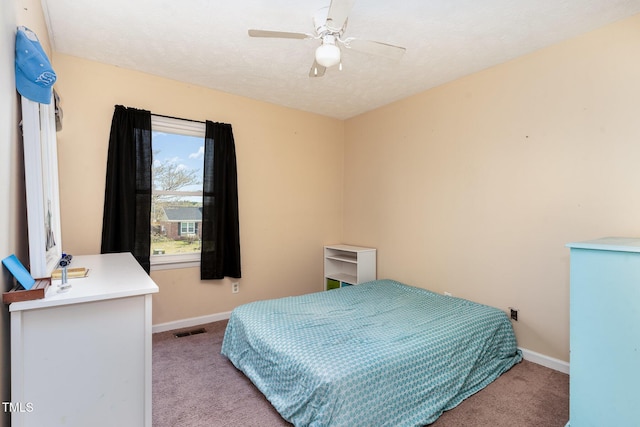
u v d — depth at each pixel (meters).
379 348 1.81
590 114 2.16
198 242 3.28
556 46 2.32
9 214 1.21
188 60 2.62
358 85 3.10
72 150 2.59
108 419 1.25
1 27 1.11
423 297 2.84
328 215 4.14
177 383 2.14
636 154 1.98
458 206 2.95
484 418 1.79
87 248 2.66
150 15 2.02
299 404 1.62
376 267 3.77
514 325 2.57
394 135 3.56
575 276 1.61
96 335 1.22
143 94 2.88
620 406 1.47
